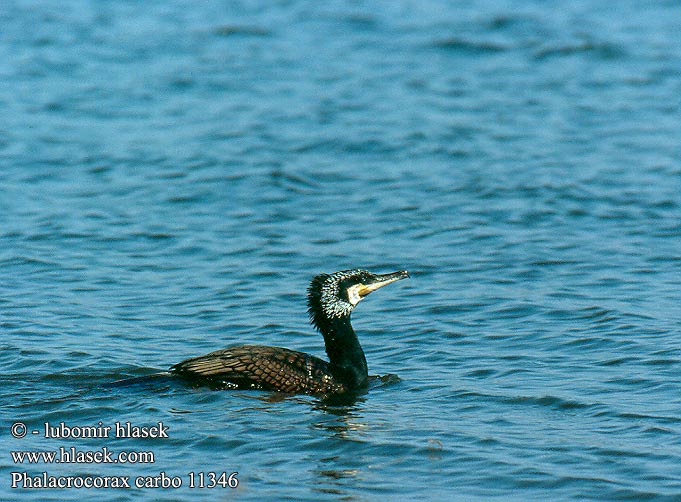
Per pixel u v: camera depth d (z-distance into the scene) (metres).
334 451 11.62
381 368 14.52
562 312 16.38
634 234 20.22
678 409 12.52
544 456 11.36
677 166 24.19
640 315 16.05
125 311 16.70
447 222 21.11
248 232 20.69
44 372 13.89
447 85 31.03
